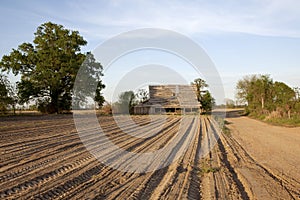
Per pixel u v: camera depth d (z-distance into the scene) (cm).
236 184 784
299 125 2548
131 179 800
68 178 776
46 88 4056
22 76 4122
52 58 4003
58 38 4309
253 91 4941
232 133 2097
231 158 1137
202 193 704
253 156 1188
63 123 2422
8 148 1190
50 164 926
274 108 3884
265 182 788
